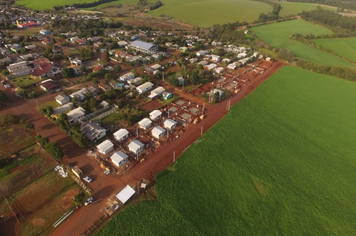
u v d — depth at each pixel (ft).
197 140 205.16
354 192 167.94
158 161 180.14
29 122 210.18
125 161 176.45
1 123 204.64
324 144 215.51
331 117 260.21
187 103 262.06
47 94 260.42
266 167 182.50
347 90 328.70
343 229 141.90
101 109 233.55
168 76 307.78
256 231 136.46
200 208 145.89
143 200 148.66
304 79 354.33
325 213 150.61
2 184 151.12
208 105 262.06
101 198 148.15
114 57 379.76
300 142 215.10
